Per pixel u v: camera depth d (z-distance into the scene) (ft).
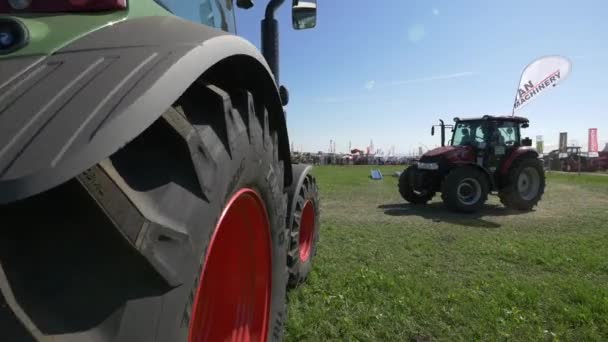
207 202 3.24
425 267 12.32
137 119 2.25
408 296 9.57
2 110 2.21
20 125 2.09
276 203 5.41
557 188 43.45
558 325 8.30
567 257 13.48
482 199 24.34
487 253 14.14
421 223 20.65
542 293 10.14
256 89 5.01
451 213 24.68
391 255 13.70
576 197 34.60
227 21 8.76
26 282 2.30
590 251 14.48
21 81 2.47
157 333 2.70
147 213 2.65
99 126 2.09
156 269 2.65
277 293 5.67
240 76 4.65
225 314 4.97
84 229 2.50
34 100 2.28
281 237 5.73
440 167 26.94
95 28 3.25
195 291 3.12
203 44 3.14
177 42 3.07
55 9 3.58
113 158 2.78
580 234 17.98
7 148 1.97
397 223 20.58
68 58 2.72
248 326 5.25
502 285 10.55
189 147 3.09
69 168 1.90
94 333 2.39
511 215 24.26
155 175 2.94
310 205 11.17
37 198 2.46
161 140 3.07
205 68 3.00
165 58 2.76
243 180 4.17
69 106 2.22
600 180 57.47
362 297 9.45
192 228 3.03
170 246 2.79
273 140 5.50
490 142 27.02
